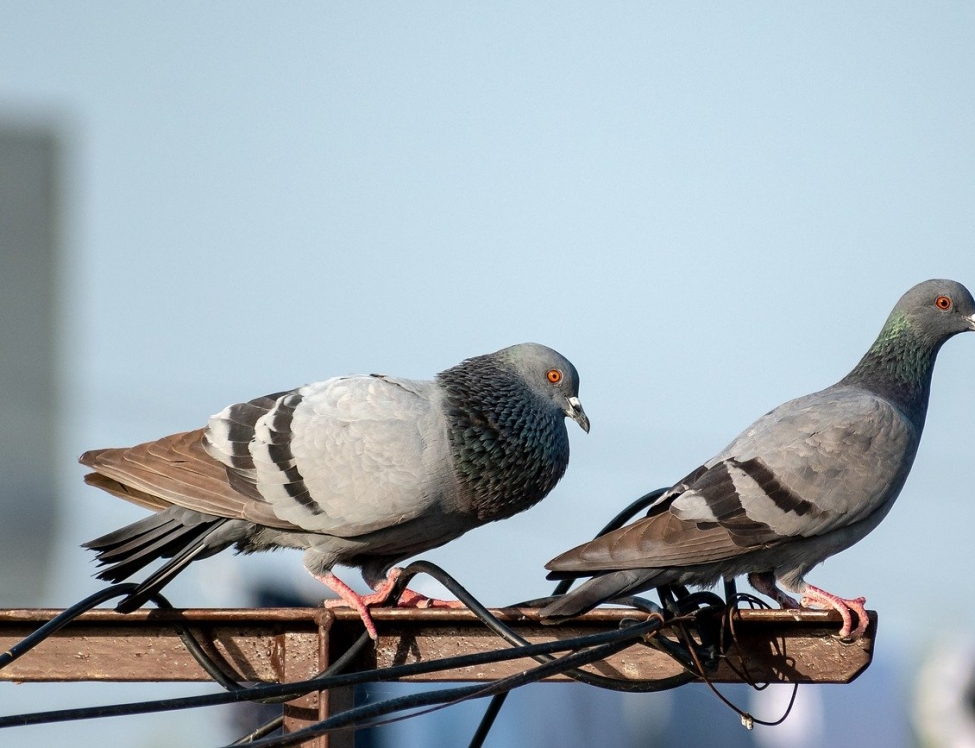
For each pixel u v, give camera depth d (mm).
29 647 8578
